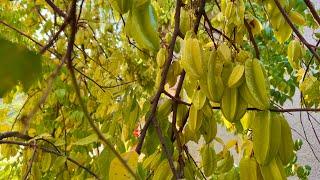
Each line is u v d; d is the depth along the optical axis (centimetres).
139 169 98
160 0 183
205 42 139
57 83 215
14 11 228
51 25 220
